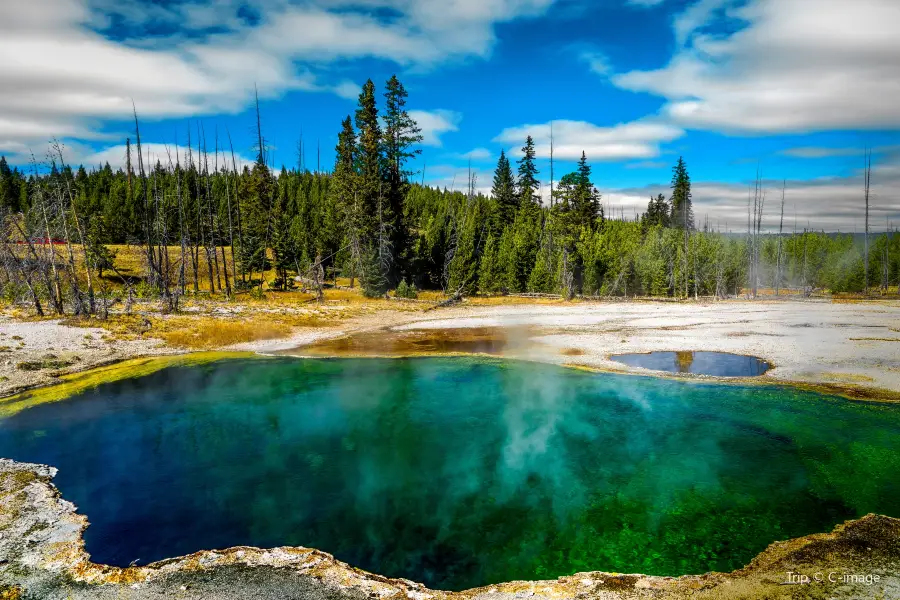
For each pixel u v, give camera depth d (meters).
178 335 24.98
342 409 14.38
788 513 8.09
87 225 57.38
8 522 8.01
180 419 13.54
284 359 21.41
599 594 6.02
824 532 7.45
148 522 8.09
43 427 12.88
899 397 14.06
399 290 48.41
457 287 55.06
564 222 58.88
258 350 23.36
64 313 29.44
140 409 14.45
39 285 34.22
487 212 80.06
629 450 10.97
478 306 45.94
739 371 17.83
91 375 18.62
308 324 31.47
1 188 69.00
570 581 6.32
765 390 15.20
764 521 7.87
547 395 15.49
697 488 9.09
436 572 6.74
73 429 12.77
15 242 31.00
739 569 6.56
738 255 76.56
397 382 17.42
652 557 7.02
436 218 78.25
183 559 6.87
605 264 64.19
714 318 33.84
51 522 8.04
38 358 19.59
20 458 10.85
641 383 16.61
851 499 8.51
